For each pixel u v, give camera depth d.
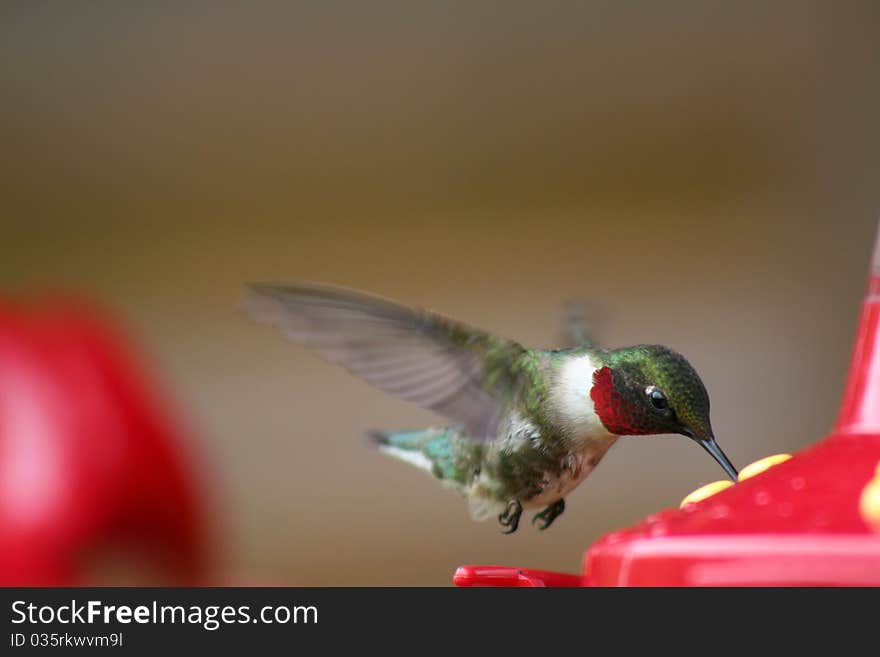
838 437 4.36
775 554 3.31
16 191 12.14
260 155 11.98
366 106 11.83
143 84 12.13
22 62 12.22
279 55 11.97
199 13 12.05
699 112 11.22
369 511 11.57
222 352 11.82
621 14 11.37
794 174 11.05
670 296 11.16
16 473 4.12
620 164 11.36
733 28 11.17
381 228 11.77
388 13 11.79
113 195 12.12
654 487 11.06
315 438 11.69
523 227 11.52
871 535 3.29
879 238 4.75
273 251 11.89
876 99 10.88
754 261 11.05
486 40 11.64
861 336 4.60
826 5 11.02
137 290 11.99
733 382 10.96
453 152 11.67
